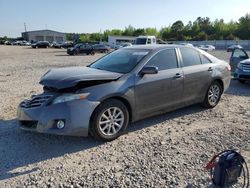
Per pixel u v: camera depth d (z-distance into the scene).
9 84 10.69
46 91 4.93
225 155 3.65
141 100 5.39
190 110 6.99
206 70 6.71
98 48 40.84
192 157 4.45
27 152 4.62
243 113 6.85
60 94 4.68
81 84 4.79
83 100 4.66
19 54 35.91
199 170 4.04
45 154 4.55
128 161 4.32
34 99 4.83
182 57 6.29
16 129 5.59
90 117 4.76
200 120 6.27
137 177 3.86
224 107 7.36
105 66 5.74
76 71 5.32
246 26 97.56
